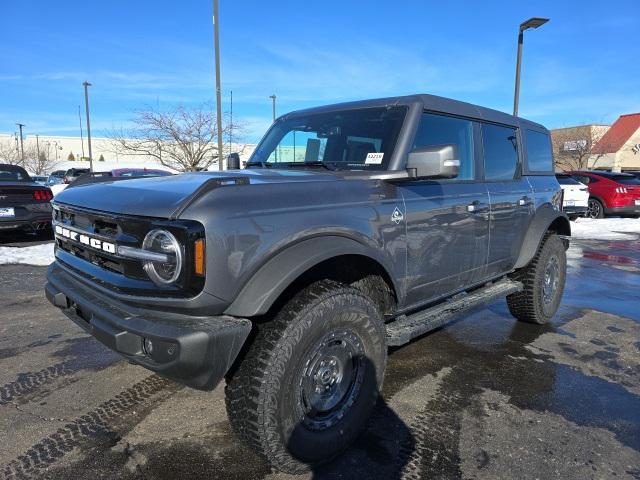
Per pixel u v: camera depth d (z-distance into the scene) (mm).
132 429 2883
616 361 4066
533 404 3281
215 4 13359
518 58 14445
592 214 16547
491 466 2590
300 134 3707
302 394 2426
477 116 3979
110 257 2408
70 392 3336
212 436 2820
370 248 2756
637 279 7285
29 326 4641
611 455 2703
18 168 9883
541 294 4777
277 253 2326
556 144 46062
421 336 4617
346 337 2613
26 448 2682
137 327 2143
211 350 2084
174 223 2100
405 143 3139
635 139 42000
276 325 2336
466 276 3770
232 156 4316
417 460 2637
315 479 2467
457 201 3533
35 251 8289
